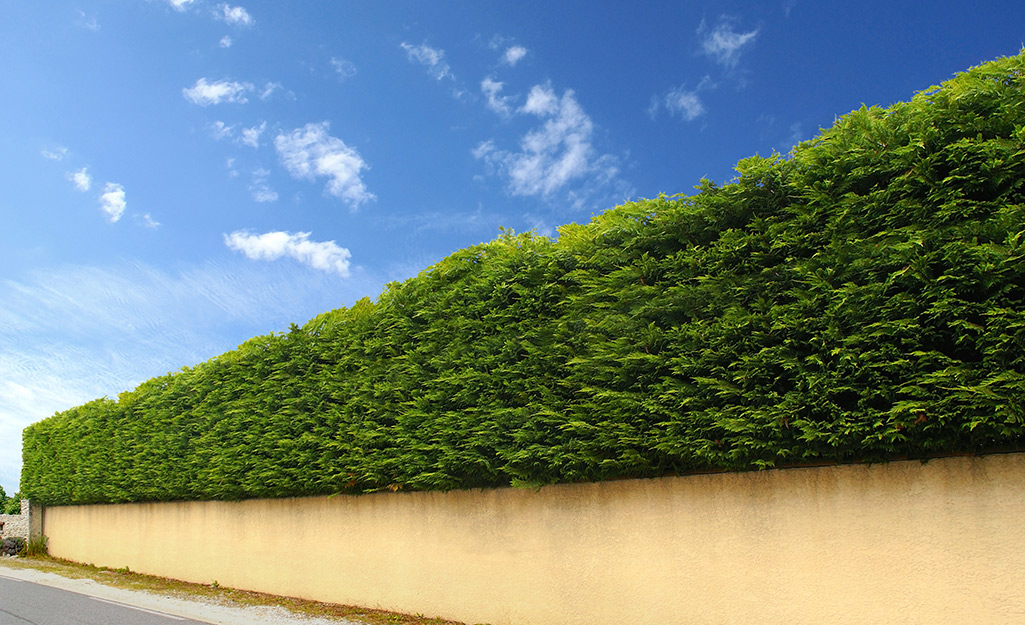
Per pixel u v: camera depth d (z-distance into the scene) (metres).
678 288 6.53
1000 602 4.91
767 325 5.86
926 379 4.86
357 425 9.66
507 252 8.70
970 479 5.15
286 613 9.51
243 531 12.25
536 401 7.60
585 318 7.29
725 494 6.38
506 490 8.17
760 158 6.41
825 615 5.66
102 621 8.64
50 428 19.56
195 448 13.08
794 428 5.60
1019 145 4.83
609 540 7.13
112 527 16.50
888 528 5.46
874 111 5.87
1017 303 4.70
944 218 5.05
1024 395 4.50
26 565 16.91
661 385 6.43
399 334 9.60
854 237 5.56
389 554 9.52
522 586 7.81
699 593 6.40
